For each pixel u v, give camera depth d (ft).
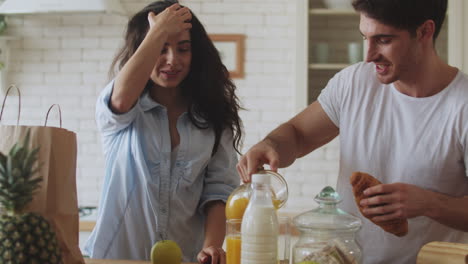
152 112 6.98
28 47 14.25
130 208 6.81
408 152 6.19
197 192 7.00
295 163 13.94
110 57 14.17
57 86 14.25
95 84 14.19
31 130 5.04
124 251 6.86
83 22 14.19
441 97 6.07
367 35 5.57
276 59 13.99
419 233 6.15
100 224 6.86
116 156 6.91
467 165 5.94
